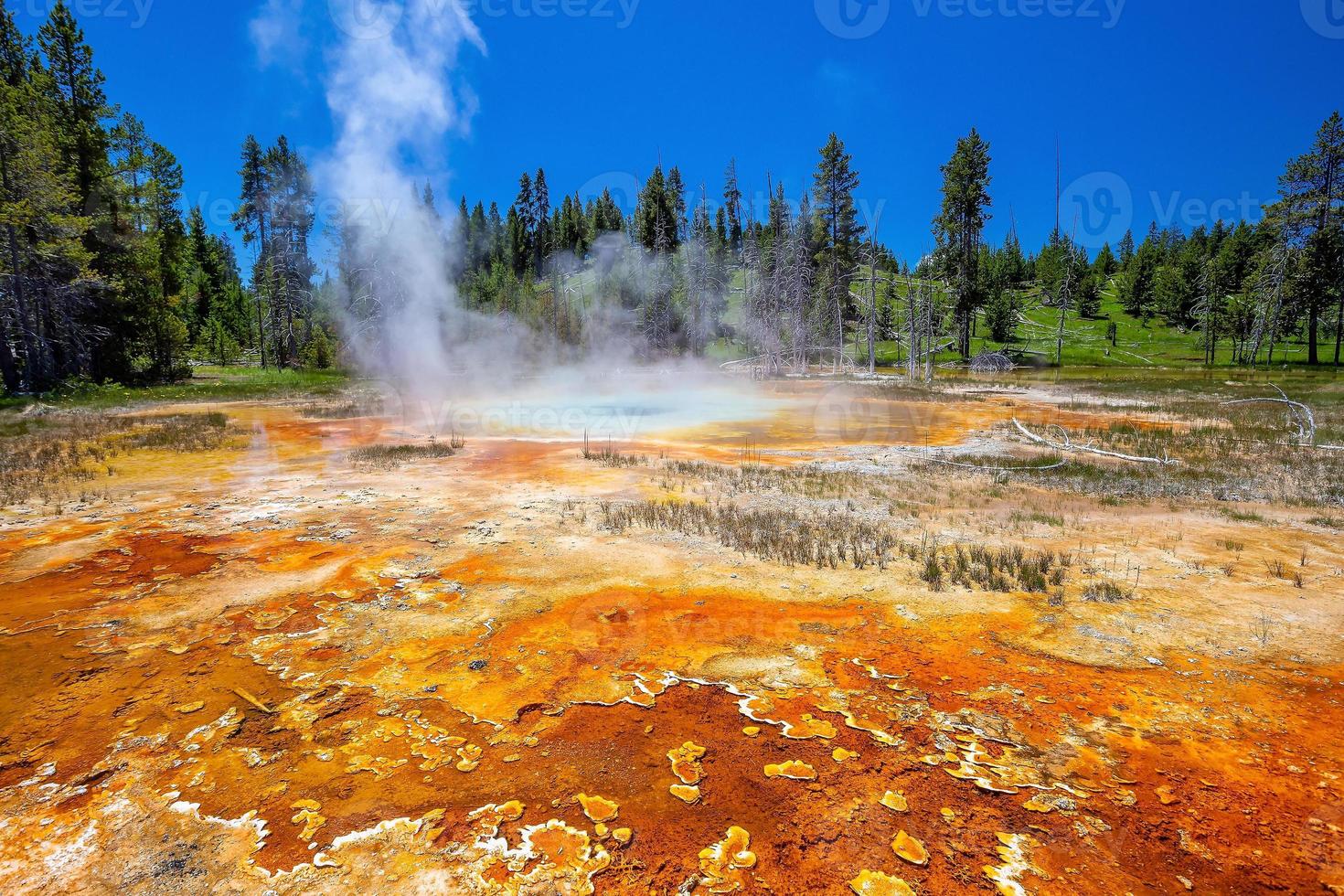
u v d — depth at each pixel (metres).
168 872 2.49
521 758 3.19
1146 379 32.22
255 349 50.22
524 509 7.88
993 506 8.12
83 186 27.78
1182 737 3.33
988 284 59.88
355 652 4.28
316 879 2.45
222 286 54.16
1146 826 2.72
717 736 3.37
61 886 2.43
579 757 3.19
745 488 9.07
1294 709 3.56
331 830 2.70
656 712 3.59
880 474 10.21
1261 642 4.36
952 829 2.70
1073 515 7.67
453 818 2.77
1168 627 4.61
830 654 4.27
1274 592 5.19
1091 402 21.36
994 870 2.49
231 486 9.18
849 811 2.81
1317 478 9.32
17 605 5.01
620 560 6.06
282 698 3.73
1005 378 34.88
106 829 2.71
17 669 4.05
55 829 2.71
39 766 3.12
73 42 28.06
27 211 22.16
